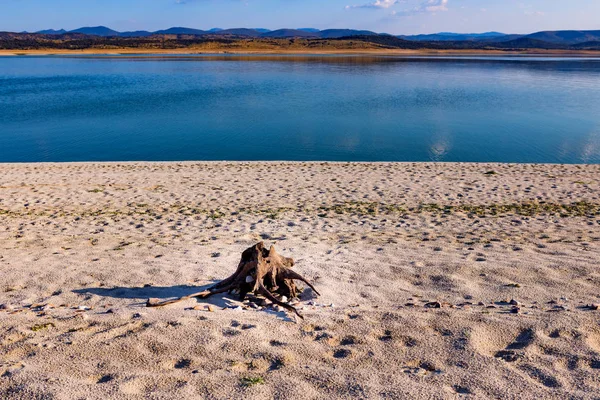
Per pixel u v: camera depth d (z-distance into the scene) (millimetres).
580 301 5426
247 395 3305
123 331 4465
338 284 6383
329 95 47281
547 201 13641
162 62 107500
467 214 12172
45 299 5801
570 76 72125
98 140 27188
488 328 4422
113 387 3383
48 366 3732
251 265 5738
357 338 4289
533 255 7934
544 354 3898
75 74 75125
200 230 10555
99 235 10109
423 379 3527
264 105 40594
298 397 3283
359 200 13781
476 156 23562
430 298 5758
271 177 16953
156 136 28266
